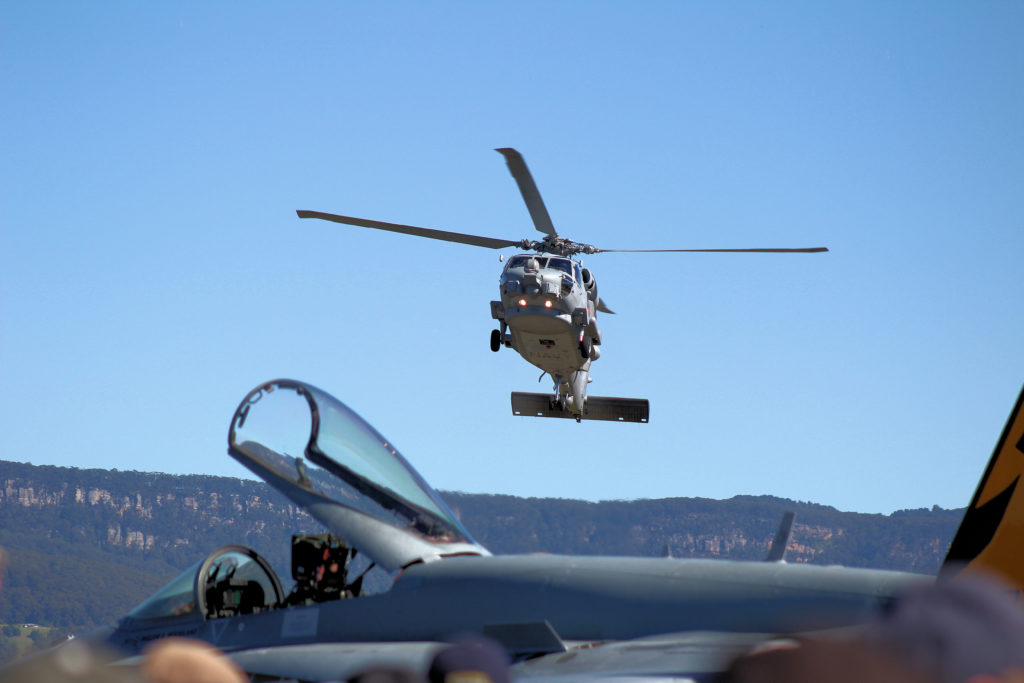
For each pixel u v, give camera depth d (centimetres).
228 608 2456
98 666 643
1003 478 2108
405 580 2311
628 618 2103
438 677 654
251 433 2530
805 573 2061
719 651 1806
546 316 10994
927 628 431
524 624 2097
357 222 11106
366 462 2519
